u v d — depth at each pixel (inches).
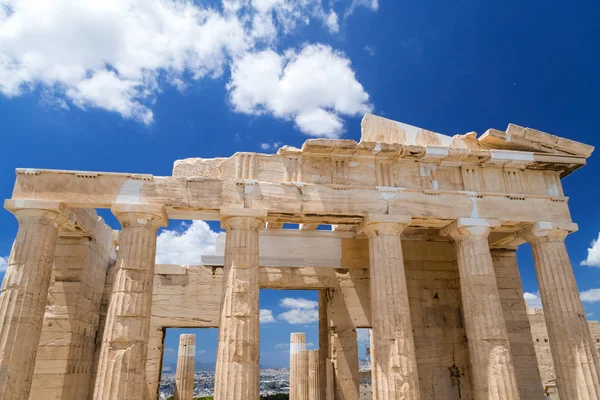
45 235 584.7
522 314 845.8
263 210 615.5
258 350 565.3
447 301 847.7
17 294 548.4
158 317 853.2
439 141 728.3
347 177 668.7
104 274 848.9
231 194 623.8
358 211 647.8
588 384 611.2
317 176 661.3
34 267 566.6
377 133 713.6
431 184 687.1
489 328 621.9
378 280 625.3
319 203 639.8
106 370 521.7
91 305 778.8
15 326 538.3
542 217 698.8
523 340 830.5
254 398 541.0
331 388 814.5
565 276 668.1
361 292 848.9
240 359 546.0
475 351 624.7
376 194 660.7
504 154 697.6
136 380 529.0
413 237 879.7
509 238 778.8
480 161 698.2
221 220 637.3
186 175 650.8
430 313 834.8
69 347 687.1
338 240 876.6
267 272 837.2
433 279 858.1
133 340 540.1
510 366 605.0
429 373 796.6
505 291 853.8
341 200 647.8
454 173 702.5
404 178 682.2
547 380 1185.4
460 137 731.4
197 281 880.3
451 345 819.4
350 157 676.1
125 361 527.2
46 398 656.4
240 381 536.1
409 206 663.1
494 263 869.2
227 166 650.8
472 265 657.6
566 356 637.3
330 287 847.1
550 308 668.7
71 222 655.8
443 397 784.3
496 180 709.3
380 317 607.2
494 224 674.2
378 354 595.5
